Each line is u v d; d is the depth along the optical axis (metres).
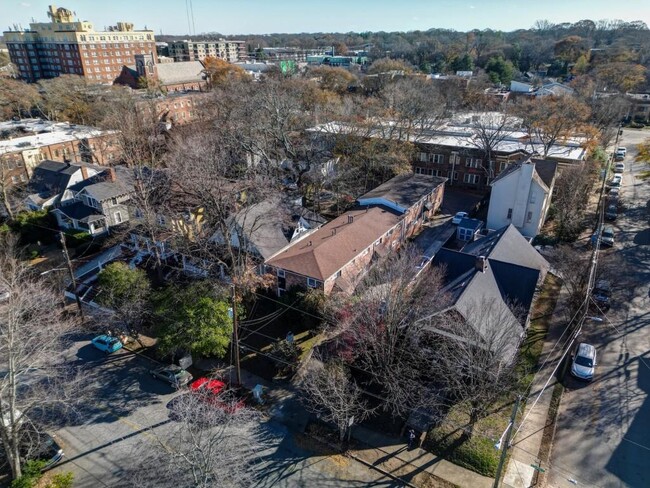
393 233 43.72
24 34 136.12
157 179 43.28
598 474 21.94
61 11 138.88
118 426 25.25
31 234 46.53
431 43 179.50
